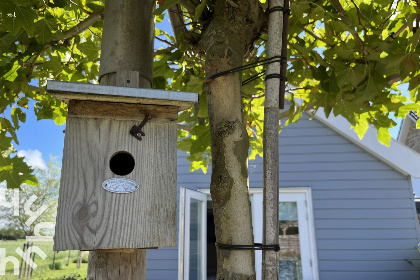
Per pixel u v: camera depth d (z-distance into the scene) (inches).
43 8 81.4
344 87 95.5
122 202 56.0
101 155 56.9
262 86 110.0
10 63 88.8
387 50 83.7
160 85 95.3
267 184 51.1
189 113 129.4
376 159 228.2
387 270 214.7
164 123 60.1
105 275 57.8
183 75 102.8
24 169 110.3
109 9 68.7
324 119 232.5
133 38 67.2
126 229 55.2
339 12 82.6
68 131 56.5
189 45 73.0
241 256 50.4
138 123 59.1
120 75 61.2
